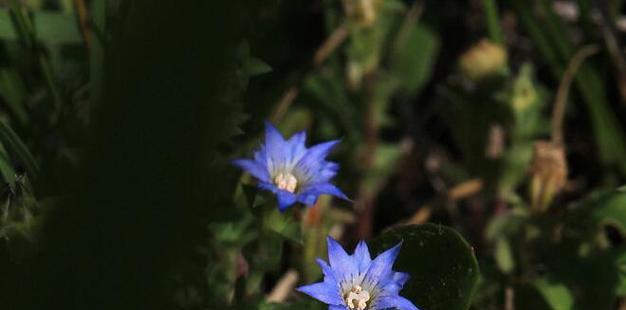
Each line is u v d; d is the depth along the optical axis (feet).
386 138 1.27
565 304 1.04
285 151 0.91
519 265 1.06
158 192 0.48
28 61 1.10
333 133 1.19
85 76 1.05
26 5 1.13
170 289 0.59
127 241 0.49
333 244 0.87
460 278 0.91
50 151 1.01
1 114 1.10
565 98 1.21
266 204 0.91
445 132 1.29
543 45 1.20
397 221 1.24
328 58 1.22
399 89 1.26
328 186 0.90
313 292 0.85
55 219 0.51
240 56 0.92
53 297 0.50
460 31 1.33
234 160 0.89
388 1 1.17
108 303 0.50
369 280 0.87
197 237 0.57
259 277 0.93
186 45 0.46
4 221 0.87
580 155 1.26
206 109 0.48
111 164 0.48
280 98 1.17
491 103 1.11
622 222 1.04
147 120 0.47
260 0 0.95
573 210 1.06
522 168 1.12
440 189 1.20
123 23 0.68
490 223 1.09
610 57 1.20
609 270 1.04
